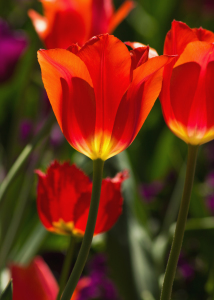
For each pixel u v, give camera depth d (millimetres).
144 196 1488
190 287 1245
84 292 1172
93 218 594
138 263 1012
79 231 689
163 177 1633
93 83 590
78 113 593
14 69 1400
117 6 1613
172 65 603
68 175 676
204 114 604
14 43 1395
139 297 963
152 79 593
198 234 1170
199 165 1630
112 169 1193
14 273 704
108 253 1034
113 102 593
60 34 830
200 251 1258
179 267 1249
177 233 602
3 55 1379
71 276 590
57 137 1415
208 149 1630
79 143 600
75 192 678
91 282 1187
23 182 1303
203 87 600
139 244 1051
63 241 1279
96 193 597
